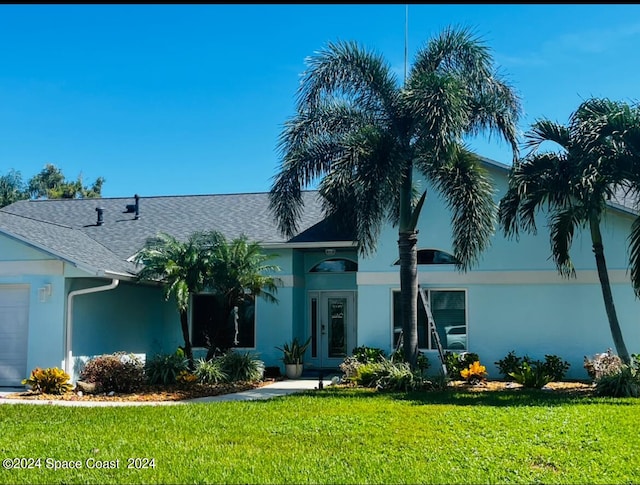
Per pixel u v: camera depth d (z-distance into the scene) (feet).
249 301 68.80
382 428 33.40
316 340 72.95
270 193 54.85
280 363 67.05
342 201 54.85
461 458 27.40
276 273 68.03
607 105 48.83
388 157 49.39
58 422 36.11
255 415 37.78
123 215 80.89
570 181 49.03
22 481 24.89
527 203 53.21
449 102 48.08
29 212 84.43
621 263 59.52
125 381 50.49
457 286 62.39
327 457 27.78
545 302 60.85
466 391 49.75
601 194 48.42
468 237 52.54
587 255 60.49
